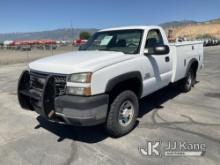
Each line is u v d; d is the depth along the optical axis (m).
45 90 3.83
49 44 64.81
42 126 5.09
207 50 27.98
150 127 4.87
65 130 4.85
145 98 6.96
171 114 5.61
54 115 4.01
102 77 3.95
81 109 3.75
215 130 4.68
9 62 20.53
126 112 4.52
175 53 6.09
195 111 5.79
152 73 5.16
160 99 6.85
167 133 4.58
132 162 3.64
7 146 4.23
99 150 4.02
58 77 3.98
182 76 6.79
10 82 10.25
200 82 9.19
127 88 4.70
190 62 7.16
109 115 4.23
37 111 4.40
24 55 30.58
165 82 5.83
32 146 4.21
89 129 4.86
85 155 3.87
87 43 5.98
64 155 3.89
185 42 7.06
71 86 3.85
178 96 7.14
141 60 4.79
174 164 3.56
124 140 4.34
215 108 6.00
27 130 4.90
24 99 4.62
